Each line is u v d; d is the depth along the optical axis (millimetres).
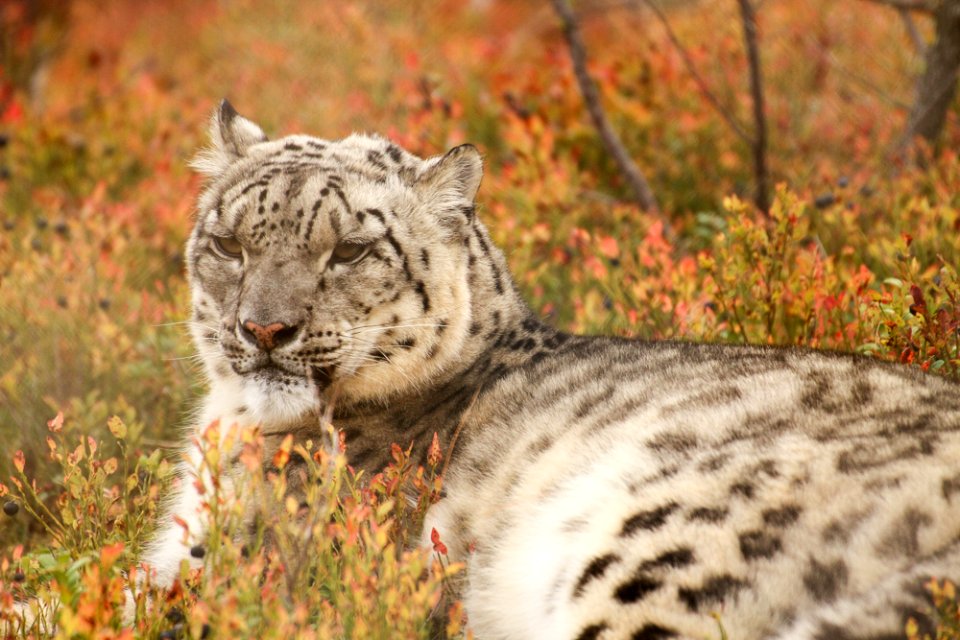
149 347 12844
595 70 18594
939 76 15344
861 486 6992
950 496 6699
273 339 9312
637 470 7879
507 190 15320
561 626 7590
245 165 10109
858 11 21047
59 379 12000
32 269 13859
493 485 8852
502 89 18844
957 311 10039
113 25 30109
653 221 14531
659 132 17625
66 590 7469
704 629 6945
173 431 11883
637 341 9766
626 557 7449
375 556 7895
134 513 10070
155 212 16625
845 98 18312
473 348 9992
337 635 7426
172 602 7512
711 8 21125
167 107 21125
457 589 8562
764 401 8062
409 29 26062
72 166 18672
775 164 16656
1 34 23516
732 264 11430
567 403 9000
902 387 8047
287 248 9484
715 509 7320
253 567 7195
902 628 6199
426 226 9875
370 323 9578
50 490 11164
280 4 28672
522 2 30109
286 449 7746
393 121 18766
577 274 13312
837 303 11102
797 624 6586
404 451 9539
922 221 12391
